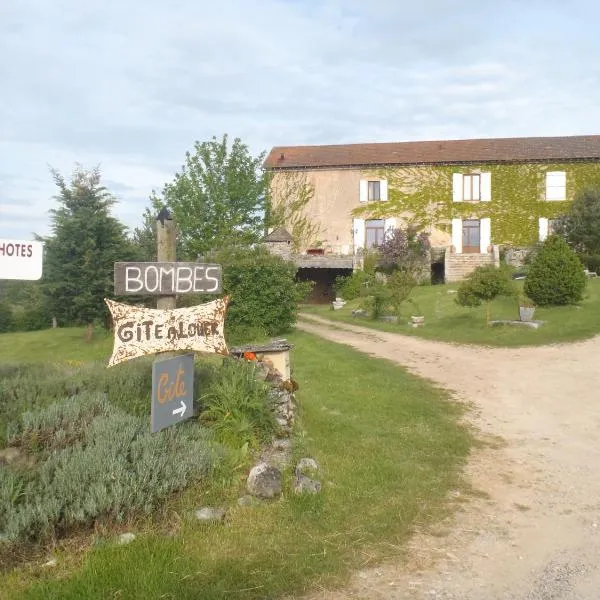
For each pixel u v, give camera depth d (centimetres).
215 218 2973
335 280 3456
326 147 3766
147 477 444
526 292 2108
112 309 512
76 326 2281
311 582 384
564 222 3025
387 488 554
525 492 588
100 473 433
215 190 2980
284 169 3550
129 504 423
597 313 1880
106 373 673
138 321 522
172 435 523
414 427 805
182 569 378
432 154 3494
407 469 618
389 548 440
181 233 3005
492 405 980
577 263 2066
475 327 1884
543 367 1299
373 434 743
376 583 391
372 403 919
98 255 2006
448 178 3416
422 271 3247
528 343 1603
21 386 611
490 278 1848
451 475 621
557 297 2045
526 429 838
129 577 362
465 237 3419
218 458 512
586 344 1537
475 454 712
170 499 458
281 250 3053
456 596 381
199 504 462
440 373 1255
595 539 480
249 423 592
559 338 1625
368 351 1548
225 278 1675
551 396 1038
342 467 591
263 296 1698
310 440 663
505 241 3353
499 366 1328
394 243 3222
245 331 1666
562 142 3466
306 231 3522
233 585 370
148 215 3058
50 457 456
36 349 1928
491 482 613
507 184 3353
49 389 610
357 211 3488
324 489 521
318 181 3528
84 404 560
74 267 1991
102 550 388
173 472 466
